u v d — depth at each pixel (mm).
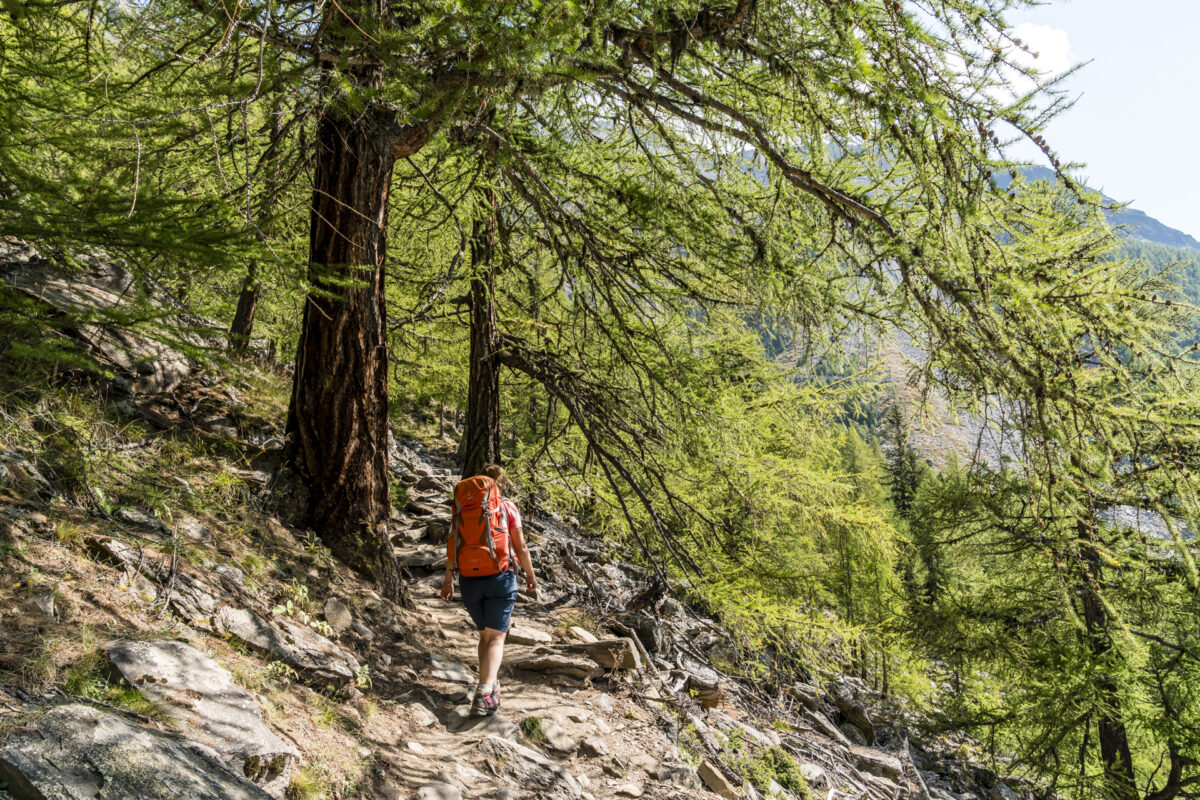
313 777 3373
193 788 2457
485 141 5898
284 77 3564
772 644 9234
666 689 6844
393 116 5852
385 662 5188
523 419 10281
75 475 4406
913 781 10875
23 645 2936
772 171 5645
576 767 4867
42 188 3053
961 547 16359
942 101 3789
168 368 6812
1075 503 4316
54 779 2191
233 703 3307
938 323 4523
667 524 9250
